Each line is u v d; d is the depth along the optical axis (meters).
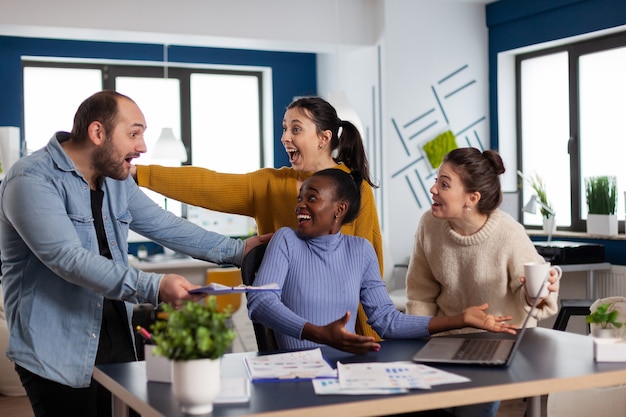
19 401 4.74
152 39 6.17
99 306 2.42
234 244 2.83
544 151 6.54
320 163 2.84
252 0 6.21
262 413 1.60
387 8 6.44
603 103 5.97
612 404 3.21
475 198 2.60
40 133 7.02
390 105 6.46
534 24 6.32
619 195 5.85
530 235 6.44
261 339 2.41
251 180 2.93
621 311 3.30
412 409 1.70
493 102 6.78
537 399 2.15
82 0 5.75
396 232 6.50
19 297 2.41
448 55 6.66
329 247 2.39
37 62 6.97
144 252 6.85
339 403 1.66
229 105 7.66
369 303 2.45
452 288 2.73
